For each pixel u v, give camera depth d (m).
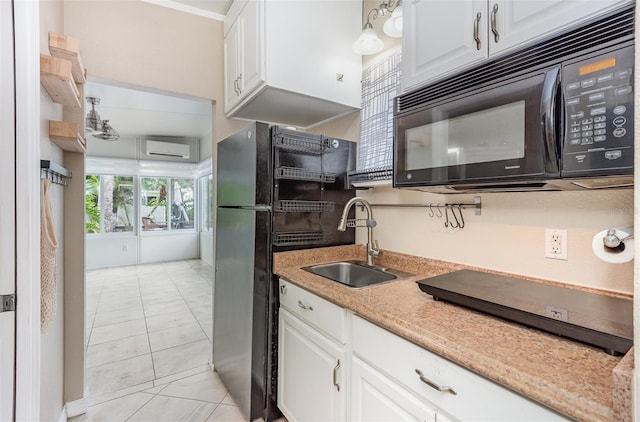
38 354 1.15
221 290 2.15
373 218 2.02
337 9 1.99
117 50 2.01
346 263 1.95
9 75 1.07
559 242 1.20
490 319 0.99
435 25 1.25
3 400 1.07
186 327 3.07
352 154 2.10
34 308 1.13
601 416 0.58
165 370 2.28
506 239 1.36
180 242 6.77
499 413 0.75
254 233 1.71
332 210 2.00
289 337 1.64
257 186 1.71
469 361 0.79
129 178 6.28
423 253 1.72
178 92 2.21
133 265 6.20
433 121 1.19
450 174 1.13
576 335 0.80
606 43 0.78
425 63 1.28
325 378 1.36
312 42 1.89
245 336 1.77
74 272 1.82
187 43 2.24
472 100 1.07
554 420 0.66
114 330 2.99
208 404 1.90
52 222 1.30
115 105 4.18
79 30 1.91
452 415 0.85
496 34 1.04
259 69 1.77
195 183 6.90
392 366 1.04
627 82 0.75
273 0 1.76
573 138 0.83
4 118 1.07
